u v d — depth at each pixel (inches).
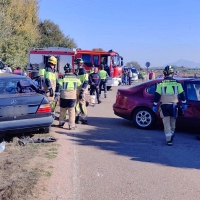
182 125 354.0
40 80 474.6
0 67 678.5
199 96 350.0
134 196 188.2
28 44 1370.6
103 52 936.3
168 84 308.2
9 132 282.8
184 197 188.5
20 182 190.4
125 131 363.6
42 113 294.4
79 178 213.8
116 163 247.0
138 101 376.8
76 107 400.5
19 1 1300.4
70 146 289.1
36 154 254.2
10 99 283.0
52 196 182.5
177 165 245.9
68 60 896.3
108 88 987.9
